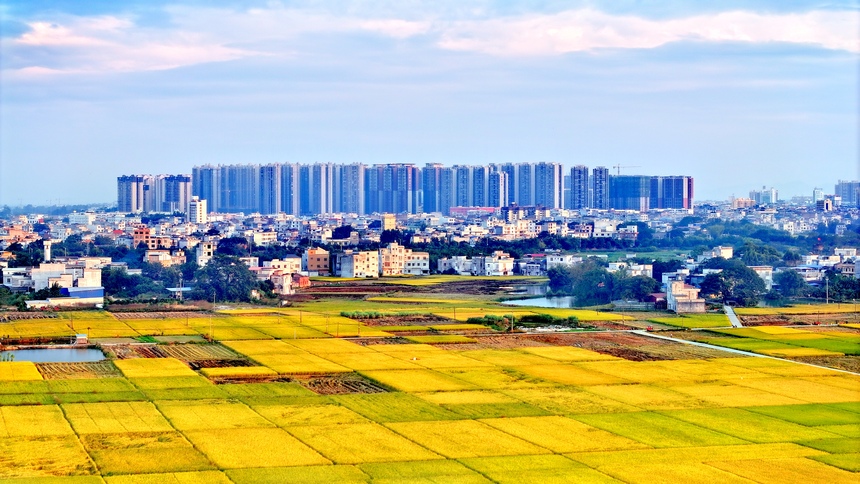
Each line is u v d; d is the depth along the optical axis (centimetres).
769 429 15575
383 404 17038
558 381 19238
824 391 18425
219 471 13075
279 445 14312
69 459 13500
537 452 14162
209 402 16975
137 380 18762
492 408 16812
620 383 19088
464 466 13450
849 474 13275
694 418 16238
